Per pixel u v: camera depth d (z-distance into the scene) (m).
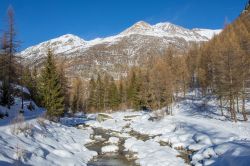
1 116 28.67
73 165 20.77
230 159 18.97
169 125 41.34
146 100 73.25
